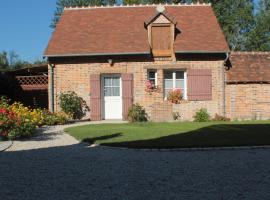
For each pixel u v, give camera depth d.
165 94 23.80
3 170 10.11
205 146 13.05
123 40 23.89
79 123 21.56
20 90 27.92
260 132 16.17
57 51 23.38
